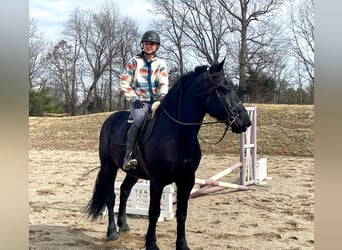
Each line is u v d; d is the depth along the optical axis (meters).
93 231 6.59
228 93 4.63
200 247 5.63
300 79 42.59
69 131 28.20
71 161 18.09
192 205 8.68
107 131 6.25
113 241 5.90
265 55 42.84
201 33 45.62
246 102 40.59
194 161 4.93
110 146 6.01
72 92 58.19
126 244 5.80
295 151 19.91
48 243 5.82
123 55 59.06
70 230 6.62
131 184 6.46
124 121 6.04
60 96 58.28
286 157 18.83
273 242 5.92
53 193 10.25
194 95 4.75
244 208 8.38
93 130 27.89
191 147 4.85
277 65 43.56
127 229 6.32
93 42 58.38
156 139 4.91
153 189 4.92
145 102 5.44
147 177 5.49
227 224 7.03
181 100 4.86
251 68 43.25
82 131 27.92
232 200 9.21
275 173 13.74
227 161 17.66
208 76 4.68
